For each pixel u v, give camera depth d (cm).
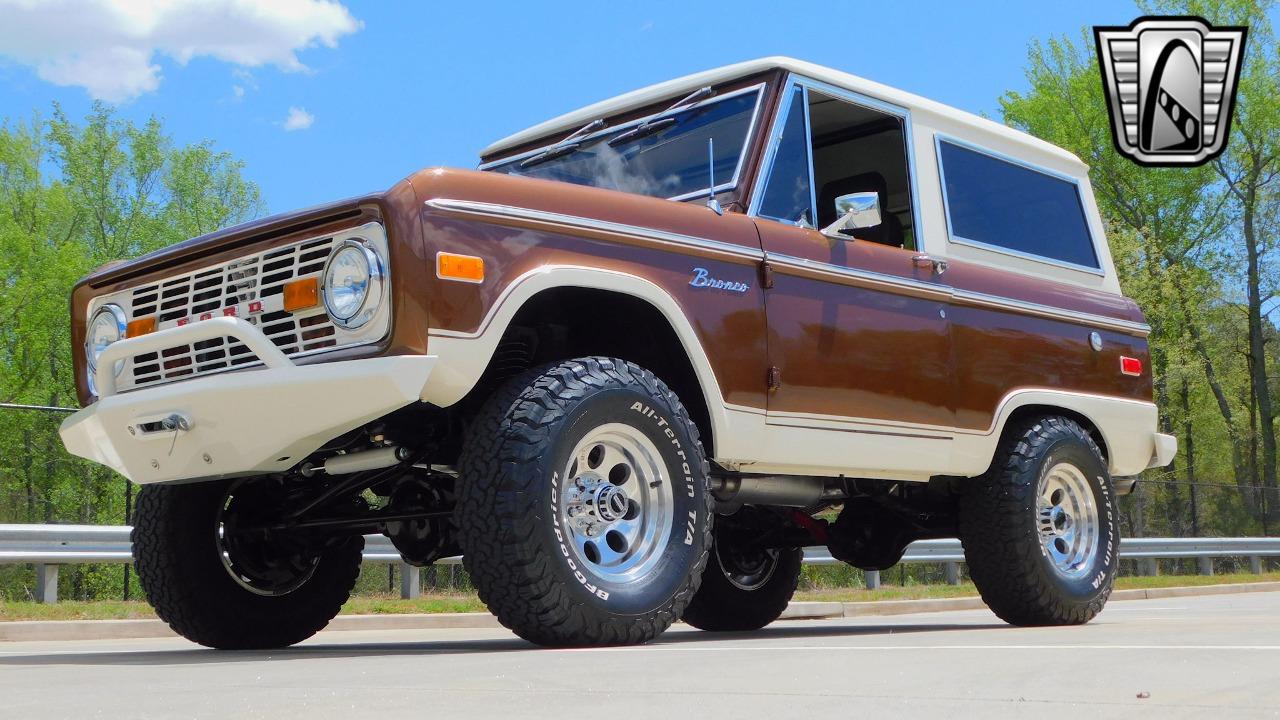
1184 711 174
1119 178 3056
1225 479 3731
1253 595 1391
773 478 476
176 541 451
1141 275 2889
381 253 349
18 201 3550
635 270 395
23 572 905
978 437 511
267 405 358
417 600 949
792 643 370
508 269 363
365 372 340
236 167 3859
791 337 441
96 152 3697
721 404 415
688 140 487
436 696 200
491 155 566
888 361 476
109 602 860
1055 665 247
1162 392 3127
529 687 214
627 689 209
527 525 347
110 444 407
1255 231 3083
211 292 394
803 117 482
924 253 505
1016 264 558
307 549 476
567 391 364
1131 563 1692
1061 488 556
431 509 456
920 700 189
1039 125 3156
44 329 3225
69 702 201
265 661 322
